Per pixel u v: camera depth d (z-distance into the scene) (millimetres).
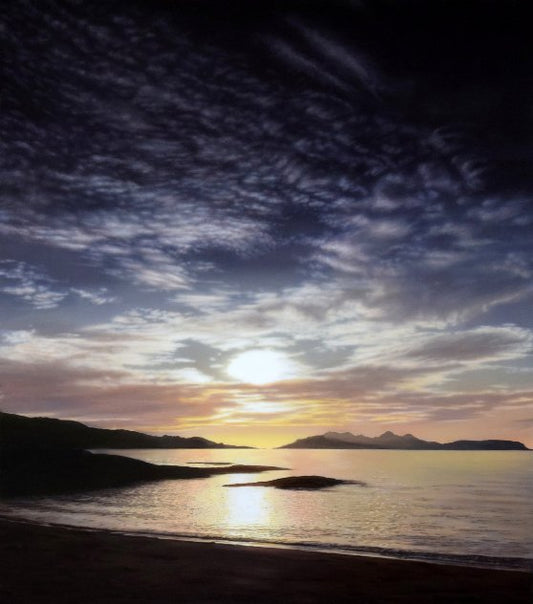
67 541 13266
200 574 9875
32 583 8734
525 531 24141
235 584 9164
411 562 12039
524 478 77938
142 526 22688
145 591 8391
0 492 42375
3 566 10062
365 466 126688
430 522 27578
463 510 34094
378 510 33312
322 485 53625
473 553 17641
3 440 80625
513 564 14750
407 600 8508
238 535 20562
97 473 58531
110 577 9352
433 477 80500
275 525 24703
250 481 60969
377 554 16391
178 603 7746
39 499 37125
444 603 8414
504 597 8891
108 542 13352
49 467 56906
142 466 66688
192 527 22844
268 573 10266
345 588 9211
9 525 16203
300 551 13055
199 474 69875
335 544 18594
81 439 143625
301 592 8773
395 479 74875
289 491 47625
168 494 42656
